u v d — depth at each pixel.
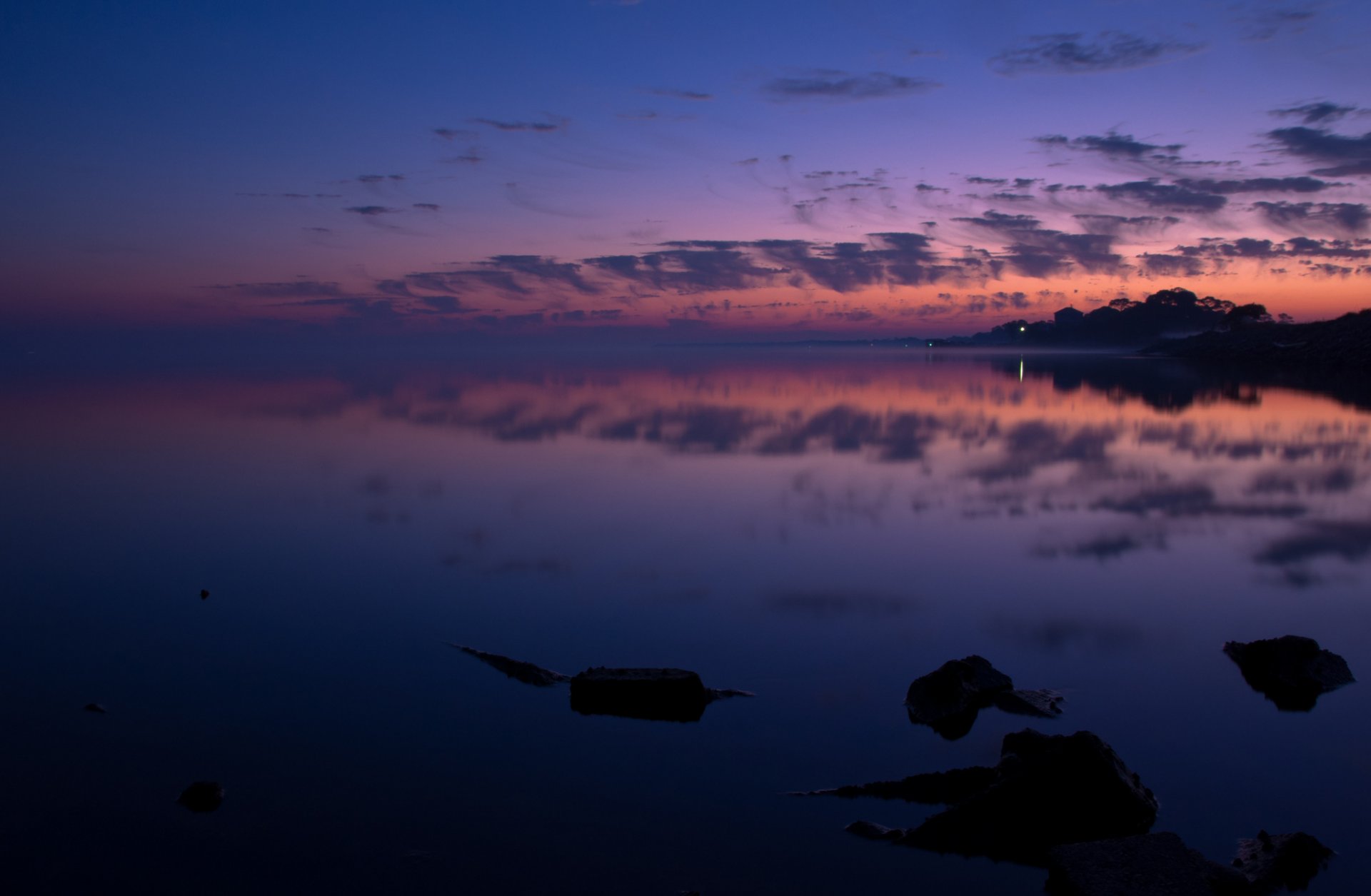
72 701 6.71
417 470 17.08
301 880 4.60
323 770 5.70
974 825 4.94
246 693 6.86
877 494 14.55
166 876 4.64
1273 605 8.78
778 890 4.51
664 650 7.72
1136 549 10.86
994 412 29.16
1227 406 29.92
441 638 8.01
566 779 5.60
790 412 29.94
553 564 10.38
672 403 33.84
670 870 4.69
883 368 69.31
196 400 34.00
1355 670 7.20
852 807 5.29
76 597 9.19
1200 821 5.10
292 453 19.55
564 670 7.32
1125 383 44.28
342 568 10.23
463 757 5.88
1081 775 5.03
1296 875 4.53
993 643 7.83
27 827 5.07
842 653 7.65
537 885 4.56
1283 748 5.95
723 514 13.05
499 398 36.53
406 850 4.86
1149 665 7.35
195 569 10.20
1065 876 4.39
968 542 11.29
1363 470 16.34
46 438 21.88
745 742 6.09
